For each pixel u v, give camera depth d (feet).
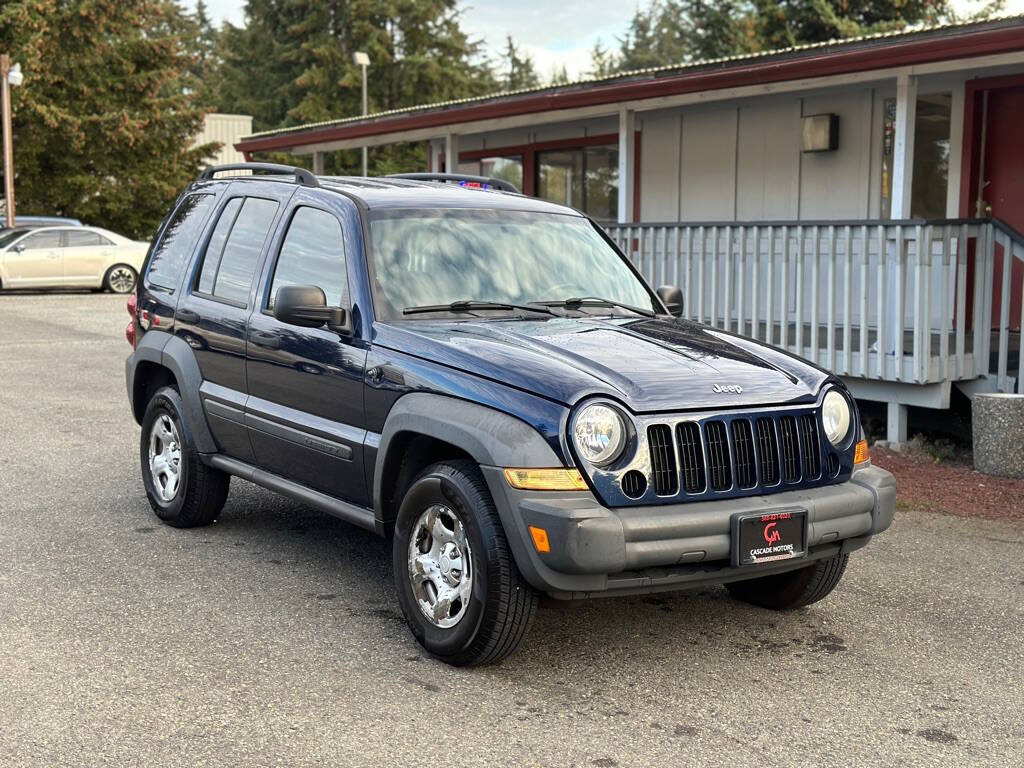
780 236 36.52
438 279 16.55
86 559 18.49
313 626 15.53
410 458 15.02
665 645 15.23
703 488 13.61
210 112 124.36
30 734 11.93
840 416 15.11
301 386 16.85
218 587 17.15
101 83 111.34
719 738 12.26
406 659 14.40
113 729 12.09
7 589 16.83
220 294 19.31
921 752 12.01
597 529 12.66
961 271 28.94
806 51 32.53
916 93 34.47
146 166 115.44
